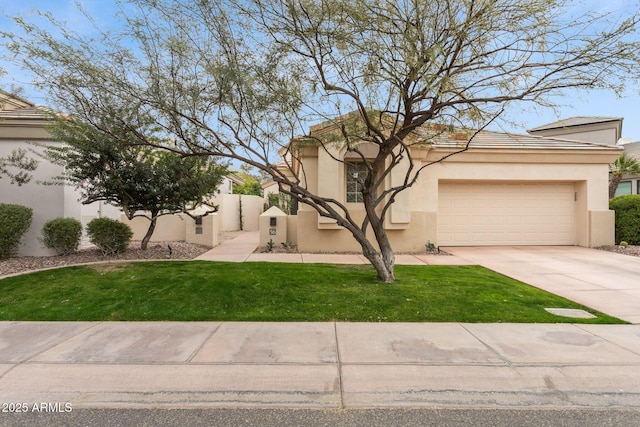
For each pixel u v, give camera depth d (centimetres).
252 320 559
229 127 688
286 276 804
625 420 321
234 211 2352
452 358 431
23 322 550
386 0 599
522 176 1320
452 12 600
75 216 1177
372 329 523
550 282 811
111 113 684
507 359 429
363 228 779
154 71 653
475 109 658
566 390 366
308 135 763
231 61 643
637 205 1326
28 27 593
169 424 312
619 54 567
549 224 1388
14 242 1018
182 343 473
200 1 610
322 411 332
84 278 773
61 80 635
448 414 329
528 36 605
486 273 879
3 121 1064
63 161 1006
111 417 322
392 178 1202
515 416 326
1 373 393
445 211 1361
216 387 367
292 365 412
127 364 414
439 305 621
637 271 929
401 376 389
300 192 748
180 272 829
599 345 470
